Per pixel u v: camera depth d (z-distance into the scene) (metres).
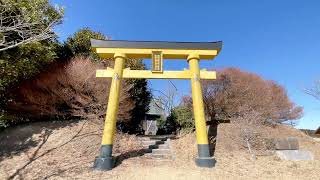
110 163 7.80
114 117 8.57
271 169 8.05
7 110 11.02
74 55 13.22
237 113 13.71
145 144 11.14
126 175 7.26
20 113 11.17
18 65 9.61
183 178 7.10
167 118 18.83
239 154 9.75
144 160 9.07
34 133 9.94
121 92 11.44
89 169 7.66
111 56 9.70
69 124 10.92
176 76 9.51
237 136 11.01
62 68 11.70
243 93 14.06
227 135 11.31
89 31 14.35
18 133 9.85
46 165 7.70
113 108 8.61
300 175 7.47
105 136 8.25
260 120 12.48
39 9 8.34
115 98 8.76
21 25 6.63
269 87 15.95
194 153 9.71
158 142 11.25
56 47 12.44
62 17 7.47
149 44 9.55
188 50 9.70
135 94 13.73
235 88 14.10
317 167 8.33
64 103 11.53
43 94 11.00
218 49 9.70
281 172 7.75
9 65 9.32
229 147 10.55
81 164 8.09
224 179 7.07
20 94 10.95
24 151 8.62
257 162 8.81
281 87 16.97
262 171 7.83
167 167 8.23
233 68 14.88
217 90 14.17
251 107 13.48
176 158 9.40
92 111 11.52
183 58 10.09
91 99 11.12
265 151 10.12
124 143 10.76
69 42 13.83
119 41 9.44
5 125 10.91
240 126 11.11
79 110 11.39
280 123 15.73
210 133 11.79
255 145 10.45
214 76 9.66
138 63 13.72
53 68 11.73
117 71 9.12
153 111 24.03
